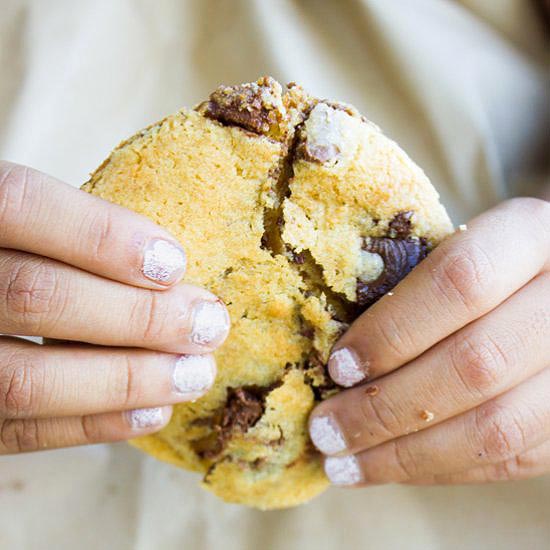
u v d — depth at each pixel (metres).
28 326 0.21
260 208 0.21
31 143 0.33
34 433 0.23
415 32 0.34
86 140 0.34
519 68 0.35
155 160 0.21
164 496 0.30
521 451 0.22
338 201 0.21
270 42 0.34
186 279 0.21
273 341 0.23
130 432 0.23
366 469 0.23
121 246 0.20
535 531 0.30
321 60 0.34
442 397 0.22
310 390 0.23
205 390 0.22
